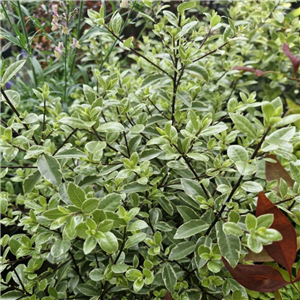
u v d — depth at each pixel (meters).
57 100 1.49
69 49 2.05
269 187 1.14
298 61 1.60
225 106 2.15
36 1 2.89
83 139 1.58
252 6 2.41
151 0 1.37
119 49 2.29
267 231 0.74
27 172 1.49
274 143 0.77
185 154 1.01
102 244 0.77
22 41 1.90
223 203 0.99
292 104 1.56
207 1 2.89
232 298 1.04
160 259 1.16
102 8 1.27
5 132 0.99
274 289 0.98
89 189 1.09
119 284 1.12
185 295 1.08
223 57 2.23
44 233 1.09
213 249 0.99
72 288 1.21
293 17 2.29
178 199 1.35
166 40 1.33
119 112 1.33
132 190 1.12
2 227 1.95
